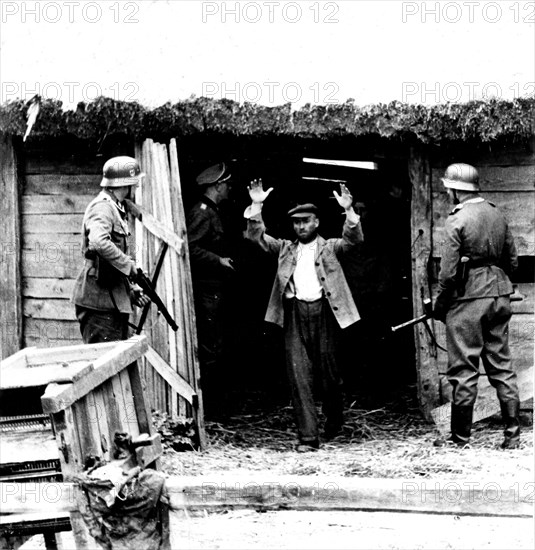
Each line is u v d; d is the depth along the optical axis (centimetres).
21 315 962
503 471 788
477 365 865
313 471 823
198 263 982
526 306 927
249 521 705
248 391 1140
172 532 676
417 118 882
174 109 885
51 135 908
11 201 956
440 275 858
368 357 1161
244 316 1259
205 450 902
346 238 900
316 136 898
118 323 831
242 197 1222
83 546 546
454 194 870
